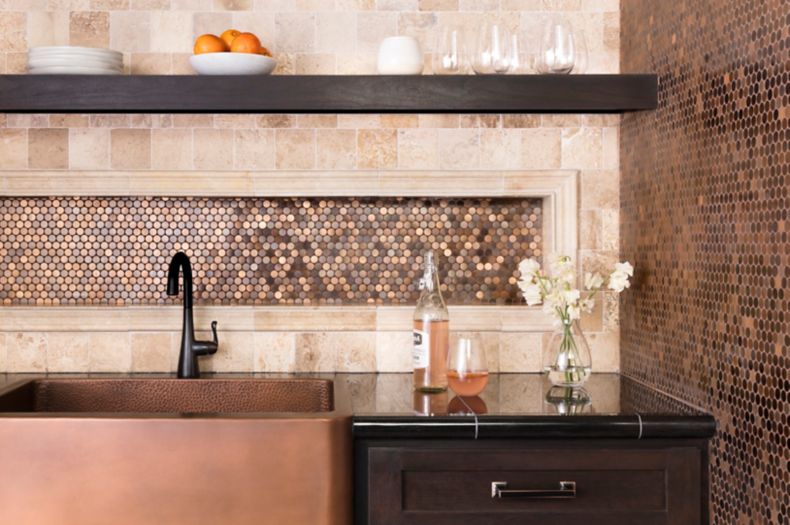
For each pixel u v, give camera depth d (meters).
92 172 2.47
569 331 2.21
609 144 2.55
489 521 1.87
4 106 2.22
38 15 2.50
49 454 1.83
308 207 2.57
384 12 2.54
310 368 2.53
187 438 1.84
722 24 1.85
